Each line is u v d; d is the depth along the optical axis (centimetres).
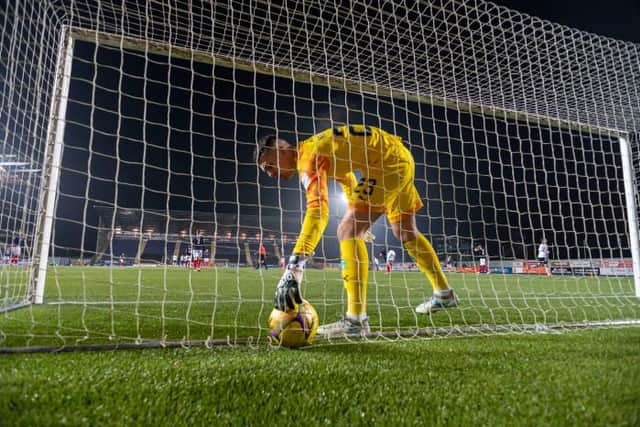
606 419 111
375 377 151
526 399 127
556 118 588
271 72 412
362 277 258
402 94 466
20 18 307
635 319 338
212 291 605
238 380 144
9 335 227
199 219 2767
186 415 112
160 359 176
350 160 269
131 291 563
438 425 108
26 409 111
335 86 440
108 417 108
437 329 272
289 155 277
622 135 643
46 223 385
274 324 208
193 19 390
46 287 596
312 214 247
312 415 114
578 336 251
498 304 455
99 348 198
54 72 393
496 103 569
